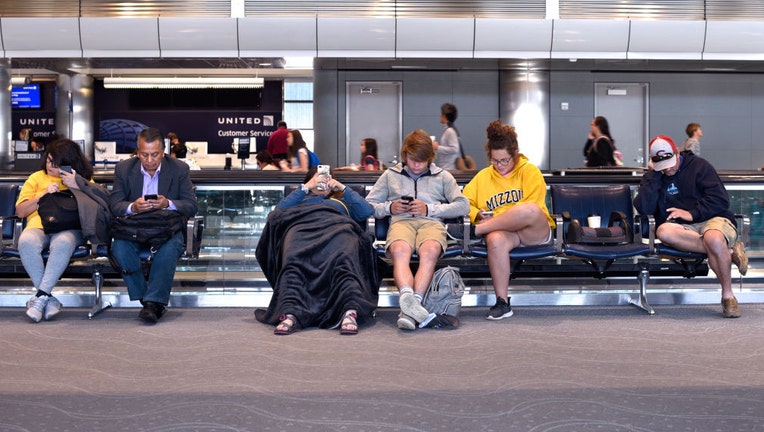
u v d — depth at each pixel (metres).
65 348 4.27
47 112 18.42
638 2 11.48
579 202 5.88
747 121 12.95
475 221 5.61
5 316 5.38
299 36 11.22
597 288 6.11
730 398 3.20
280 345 4.34
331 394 3.28
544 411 3.01
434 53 11.43
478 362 3.89
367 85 12.66
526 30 11.27
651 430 2.76
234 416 2.96
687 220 5.50
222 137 18.42
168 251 5.20
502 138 5.52
